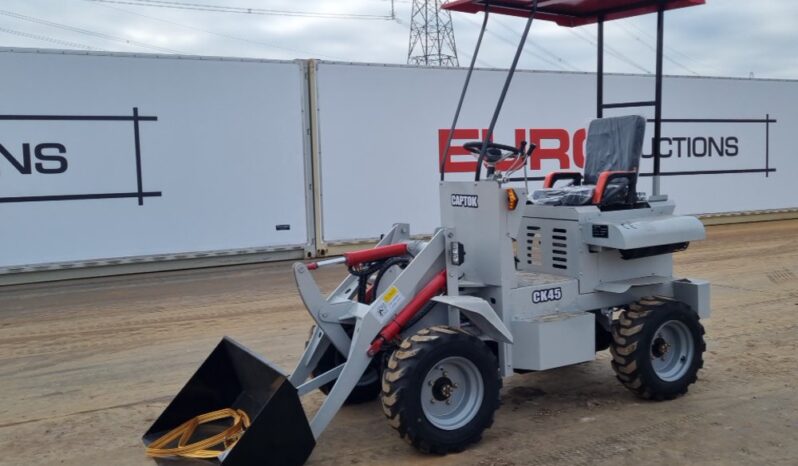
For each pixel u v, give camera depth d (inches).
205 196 448.5
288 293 376.8
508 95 532.1
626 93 575.8
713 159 623.8
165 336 296.0
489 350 179.8
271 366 166.9
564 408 205.3
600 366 244.5
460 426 174.6
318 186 477.1
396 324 180.5
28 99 403.5
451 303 177.5
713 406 203.6
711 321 299.6
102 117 420.2
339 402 172.6
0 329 312.2
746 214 652.1
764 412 198.1
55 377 245.9
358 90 482.3
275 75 461.1
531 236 221.5
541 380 231.0
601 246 203.3
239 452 153.3
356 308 191.9
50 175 411.2
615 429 188.7
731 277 399.5
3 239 403.9
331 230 482.6
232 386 185.9
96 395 227.1
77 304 357.7
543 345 189.0
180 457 165.5
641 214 213.9
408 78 496.1
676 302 206.8
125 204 429.1
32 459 180.2
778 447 175.3
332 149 478.3
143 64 426.9
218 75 445.7
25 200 406.6
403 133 498.3
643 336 200.1
